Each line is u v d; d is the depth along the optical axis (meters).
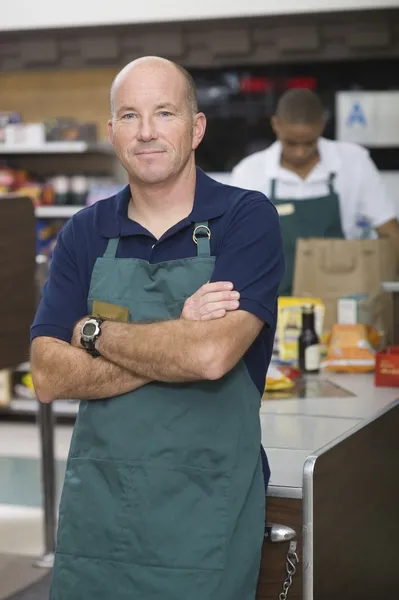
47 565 5.42
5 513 6.34
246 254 2.71
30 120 9.35
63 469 7.30
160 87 2.68
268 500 2.84
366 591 3.23
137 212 2.83
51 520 5.53
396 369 4.03
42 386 2.80
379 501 3.35
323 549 2.82
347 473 3.01
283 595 2.82
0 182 8.86
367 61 8.14
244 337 2.64
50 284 2.92
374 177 5.91
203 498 2.62
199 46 8.36
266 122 8.44
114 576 2.63
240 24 8.12
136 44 8.47
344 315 4.69
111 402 2.70
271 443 3.18
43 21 8.38
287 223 5.60
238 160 8.52
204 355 2.58
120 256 2.82
